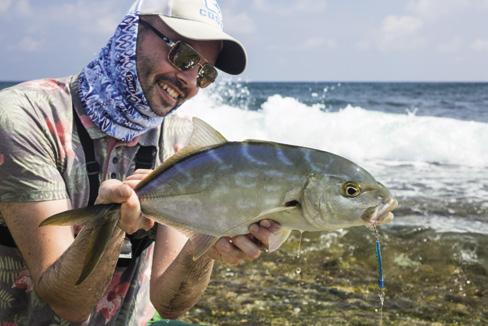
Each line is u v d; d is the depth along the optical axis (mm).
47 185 1052
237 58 1208
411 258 2320
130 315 1235
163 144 1229
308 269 2289
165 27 1115
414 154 4816
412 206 3008
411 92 18000
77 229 1136
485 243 2396
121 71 1121
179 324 1516
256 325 1817
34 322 1139
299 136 5516
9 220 1053
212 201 993
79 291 1019
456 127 5188
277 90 21016
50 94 1116
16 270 1116
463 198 3184
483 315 1902
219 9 1205
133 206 958
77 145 1113
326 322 1838
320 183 961
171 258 1218
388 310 1930
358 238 2514
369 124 5566
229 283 2168
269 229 980
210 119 5965
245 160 986
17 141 1040
